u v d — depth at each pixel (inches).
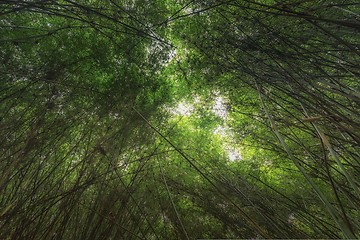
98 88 174.4
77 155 154.3
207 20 184.4
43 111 137.2
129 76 187.5
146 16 182.4
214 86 204.5
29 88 148.6
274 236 141.6
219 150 241.9
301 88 112.7
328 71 150.8
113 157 148.0
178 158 202.2
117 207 154.4
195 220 197.5
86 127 156.6
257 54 154.6
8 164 116.6
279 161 214.4
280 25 145.9
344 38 139.6
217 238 183.9
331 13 137.8
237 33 162.4
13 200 107.6
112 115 168.2
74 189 115.6
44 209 114.3
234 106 211.2
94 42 178.1
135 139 167.3
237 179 184.7
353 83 153.1
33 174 122.8
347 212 144.2
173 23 196.4
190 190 181.3
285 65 137.6
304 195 183.0
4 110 136.6
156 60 196.5
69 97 156.8
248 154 241.0
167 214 173.6
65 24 171.9
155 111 195.5
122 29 178.1
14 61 147.6
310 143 182.7
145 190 173.3
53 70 157.0
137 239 160.7
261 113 190.9
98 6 166.1
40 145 129.6
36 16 161.9
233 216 165.6
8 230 104.7
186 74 213.8
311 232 161.6
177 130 222.4
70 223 136.3
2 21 145.9
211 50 177.0
